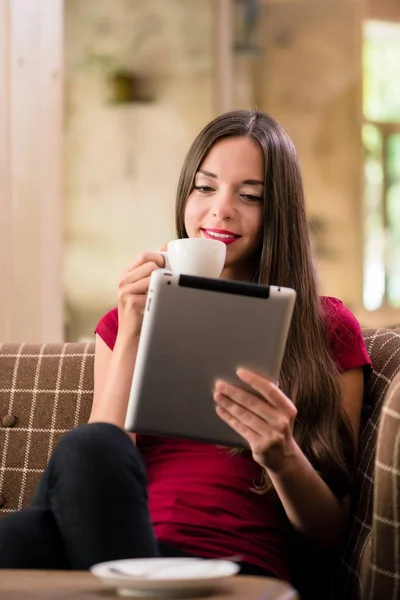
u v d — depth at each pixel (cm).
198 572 119
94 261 680
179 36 679
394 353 197
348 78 745
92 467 140
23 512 147
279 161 196
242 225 193
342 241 753
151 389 155
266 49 739
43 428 210
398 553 153
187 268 169
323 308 200
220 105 681
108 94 679
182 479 179
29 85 312
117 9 677
